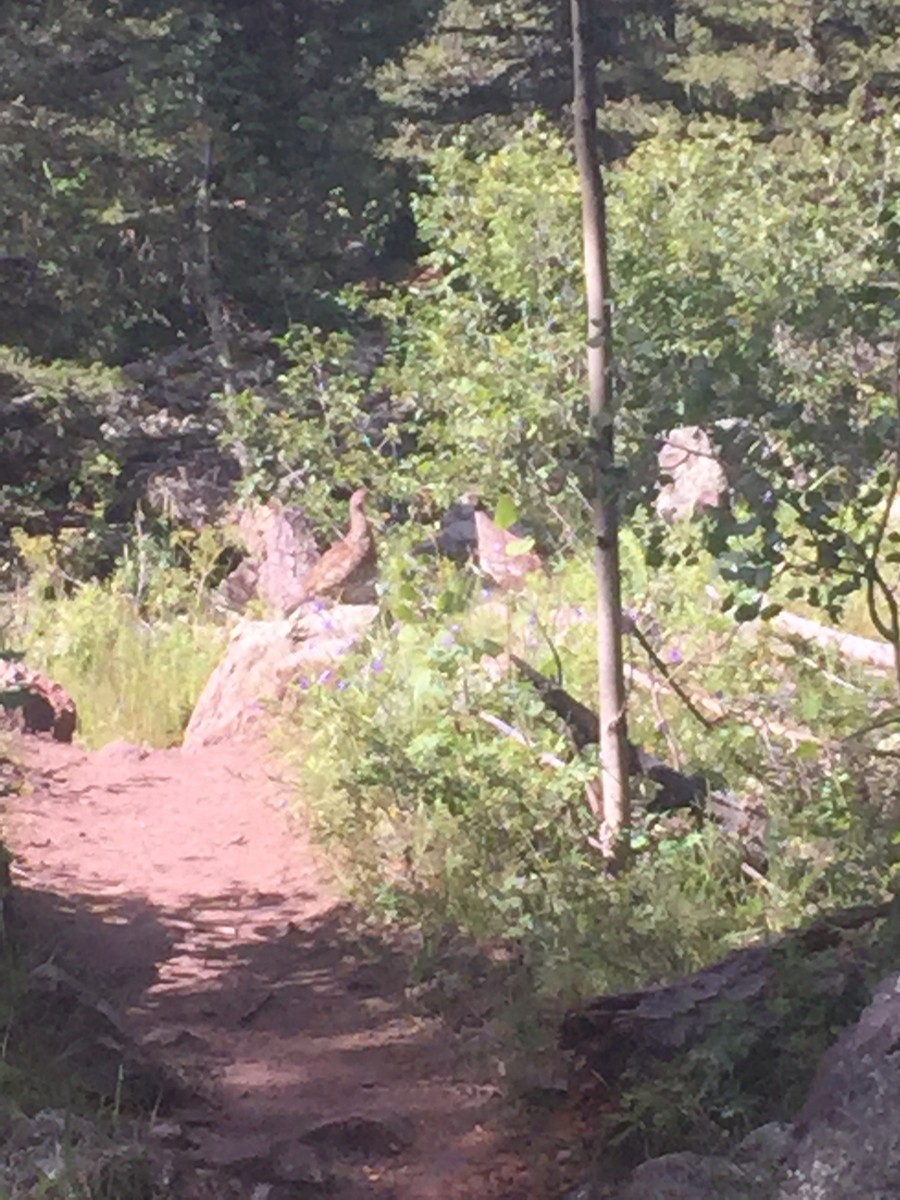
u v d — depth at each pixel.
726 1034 5.42
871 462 6.11
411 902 7.79
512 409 16.52
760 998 5.62
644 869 7.64
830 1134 4.34
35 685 12.93
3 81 25.19
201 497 22.08
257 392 25.00
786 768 8.40
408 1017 6.78
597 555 7.93
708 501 13.15
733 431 6.18
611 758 7.96
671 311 9.79
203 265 26.64
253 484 20.20
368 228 29.12
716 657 9.82
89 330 25.81
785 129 28.06
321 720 10.59
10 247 24.81
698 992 5.76
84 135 25.41
